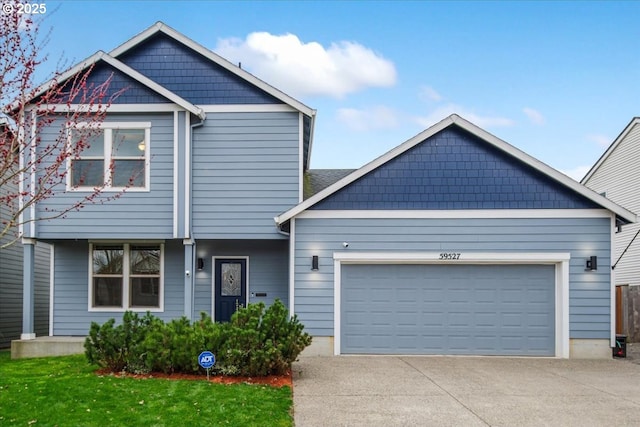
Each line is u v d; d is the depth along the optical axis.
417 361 11.39
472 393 8.47
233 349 8.85
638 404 7.89
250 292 14.01
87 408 6.88
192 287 12.84
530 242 12.30
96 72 12.70
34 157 11.65
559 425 6.87
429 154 12.52
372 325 12.32
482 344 12.27
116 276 13.73
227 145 13.27
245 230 13.09
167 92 12.59
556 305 12.30
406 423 6.87
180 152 12.78
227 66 13.34
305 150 15.68
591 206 12.32
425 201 12.42
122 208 12.68
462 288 12.40
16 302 16.23
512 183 12.42
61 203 12.53
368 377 9.59
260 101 13.39
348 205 12.42
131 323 9.51
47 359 11.16
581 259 12.25
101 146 12.65
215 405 7.12
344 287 12.40
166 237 12.70
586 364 11.23
